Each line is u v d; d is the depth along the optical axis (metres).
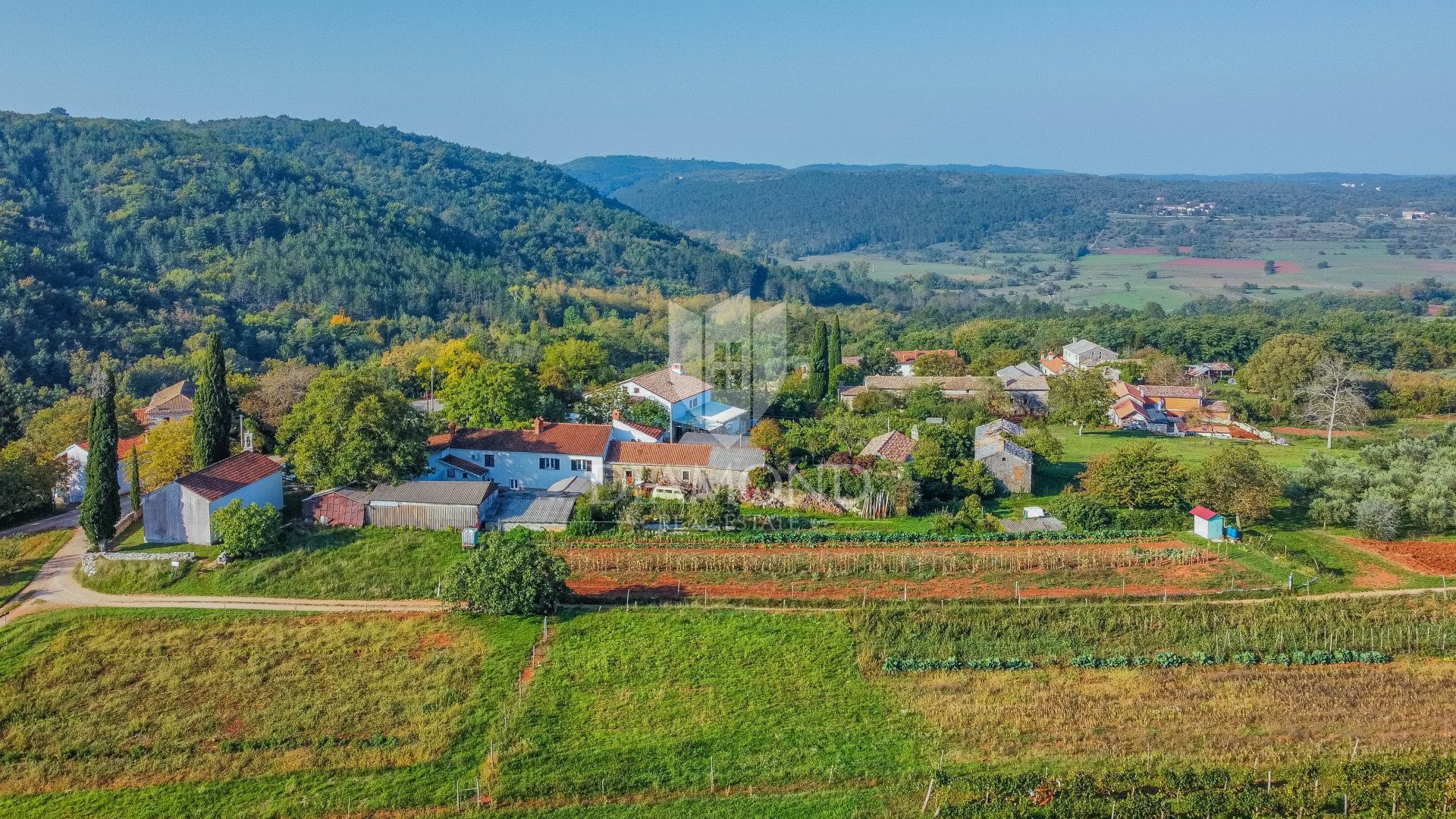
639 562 66.31
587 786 42.72
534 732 46.56
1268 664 52.88
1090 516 73.38
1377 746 45.19
